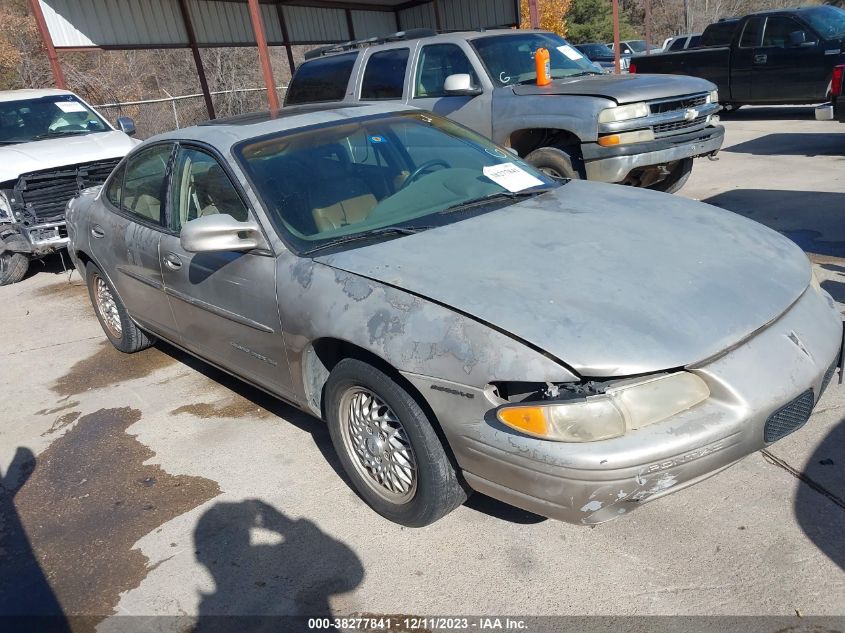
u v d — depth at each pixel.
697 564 2.59
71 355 5.53
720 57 13.09
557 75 7.36
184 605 2.72
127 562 3.02
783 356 2.47
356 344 2.76
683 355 2.33
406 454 2.86
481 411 2.42
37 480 3.77
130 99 28.27
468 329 2.48
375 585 2.70
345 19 17.53
